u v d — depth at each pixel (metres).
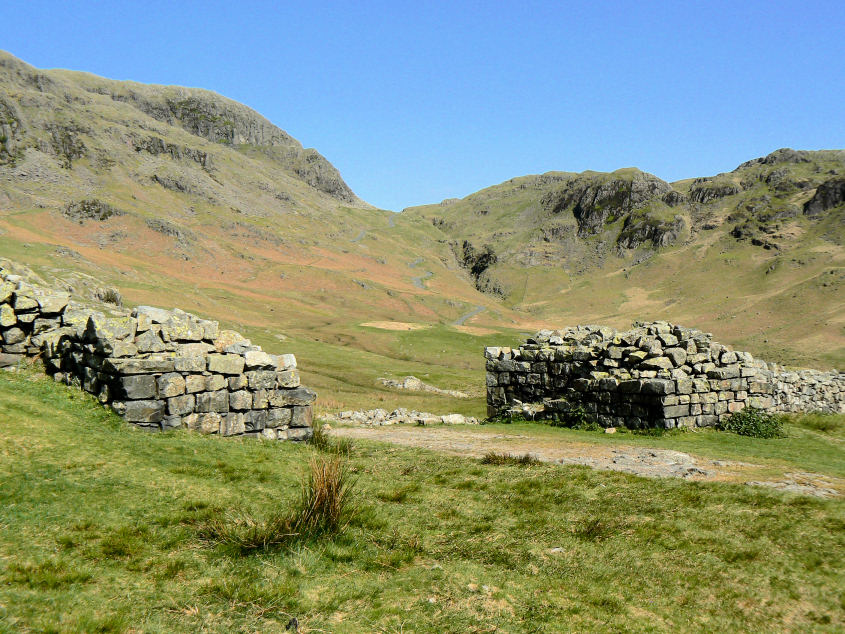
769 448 17.89
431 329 123.94
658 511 10.04
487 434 19.20
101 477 8.59
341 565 7.14
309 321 131.12
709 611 6.94
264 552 7.12
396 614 6.13
